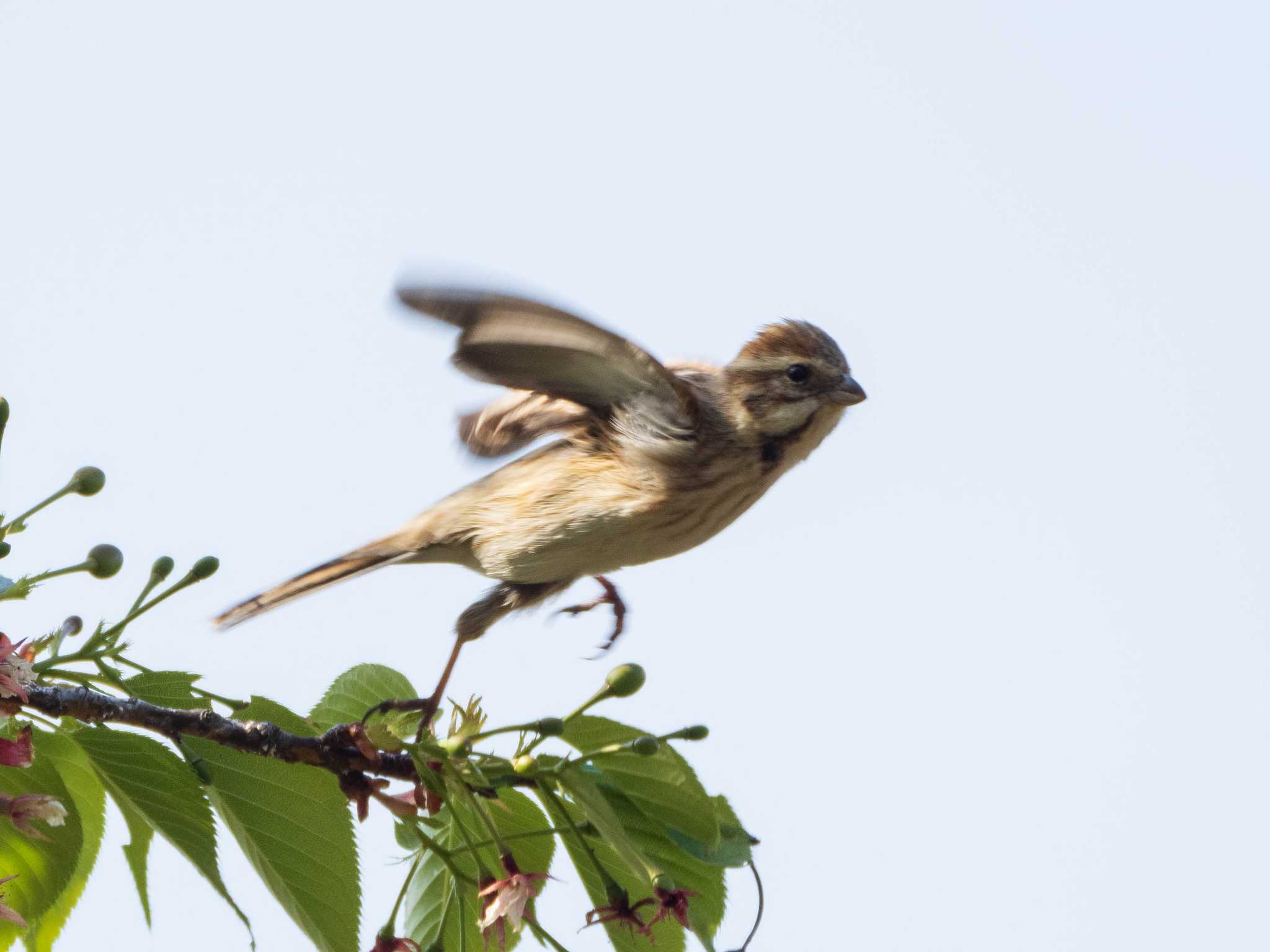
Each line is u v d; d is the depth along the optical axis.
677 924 7.61
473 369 11.27
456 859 8.18
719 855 7.57
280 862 6.77
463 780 7.51
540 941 7.25
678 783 7.66
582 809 7.57
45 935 7.29
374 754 7.48
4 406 7.38
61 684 7.20
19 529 7.37
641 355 11.20
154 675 7.39
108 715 7.08
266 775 6.99
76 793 7.48
